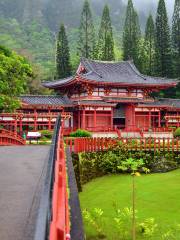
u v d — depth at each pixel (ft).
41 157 66.18
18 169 53.01
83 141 106.01
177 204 74.18
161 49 308.81
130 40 318.24
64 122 200.23
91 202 78.69
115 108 213.05
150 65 317.83
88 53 339.77
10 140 115.75
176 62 321.11
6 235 26.35
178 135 184.85
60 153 40.14
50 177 12.78
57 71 313.73
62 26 313.12
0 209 32.86
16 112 184.14
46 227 9.50
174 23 330.75
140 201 77.56
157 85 209.56
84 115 200.13
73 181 49.26
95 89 205.57
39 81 305.94
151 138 116.67
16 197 37.11
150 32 318.65
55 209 15.97
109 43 315.58
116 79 209.56
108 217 67.00
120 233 57.47
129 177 104.37
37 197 37.14
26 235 26.37
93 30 340.18
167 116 220.64
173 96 299.79
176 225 61.26
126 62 230.07
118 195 83.20
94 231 59.47
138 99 212.02
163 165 113.50
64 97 211.82
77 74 191.62
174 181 95.40
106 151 111.04
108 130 183.21
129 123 211.61
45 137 172.04
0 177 47.19
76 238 28.45
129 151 113.39
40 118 181.37
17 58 146.30
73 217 33.32
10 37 604.49
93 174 105.50
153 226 57.88
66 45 312.71
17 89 147.43
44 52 602.85
